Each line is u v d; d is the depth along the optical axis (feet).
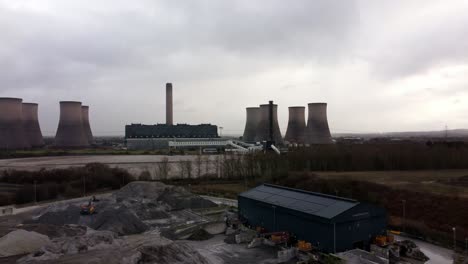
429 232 104.63
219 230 107.14
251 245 91.86
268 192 116.16
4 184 195.31
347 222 85.25
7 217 125.90
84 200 152.15
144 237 87.45
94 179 194.18
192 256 73.87
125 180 202.69
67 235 88.79
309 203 96.99
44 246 70.49
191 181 209.97
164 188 152.76
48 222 114.42
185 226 107.14
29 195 160.45
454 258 84.17
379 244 86.22
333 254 80.33
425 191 151.23
